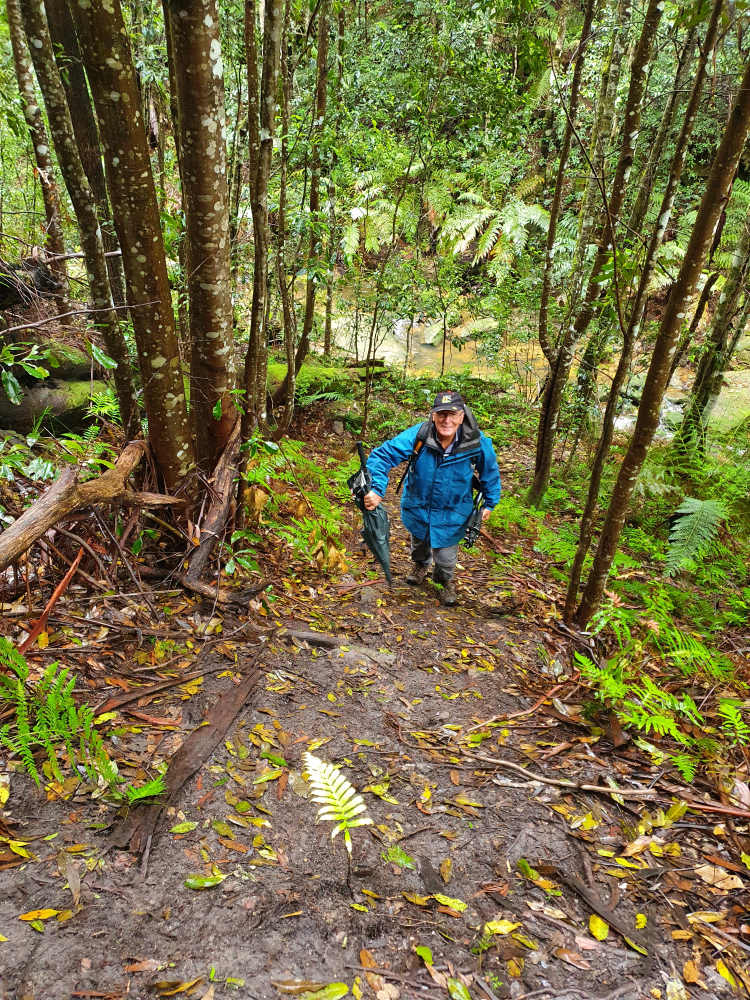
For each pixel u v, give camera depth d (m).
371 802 2.16
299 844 1.93
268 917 1.66
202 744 2.21
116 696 2.34
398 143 6.49
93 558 2.86
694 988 1.65
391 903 1.79
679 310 2.56
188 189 2.74
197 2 2.35
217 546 3.35
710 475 5.40
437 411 3.50
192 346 3.12
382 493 3.67
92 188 3.22
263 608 3.23
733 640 3.88
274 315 7.98
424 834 2.07
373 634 3.35
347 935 1.66
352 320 9.90
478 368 10.59
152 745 2.15
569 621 3.70
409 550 4.77
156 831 1.85
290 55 4.48
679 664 3.14
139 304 2.71
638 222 5.16
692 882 2.00
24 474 2.93
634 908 1.88
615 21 4.46
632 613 3.51
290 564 3.86
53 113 2.63
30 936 1.47
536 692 3.03
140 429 3.33
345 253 7.54
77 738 2.04
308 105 5.55
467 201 10.87
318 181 5.23
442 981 1.58
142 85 4.84
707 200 2.34
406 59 5.72
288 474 4.32
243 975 1.49
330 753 2.36
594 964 1.69
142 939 1.53
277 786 2.13
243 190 6.09
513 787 2.35
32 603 2.57
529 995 1.58
